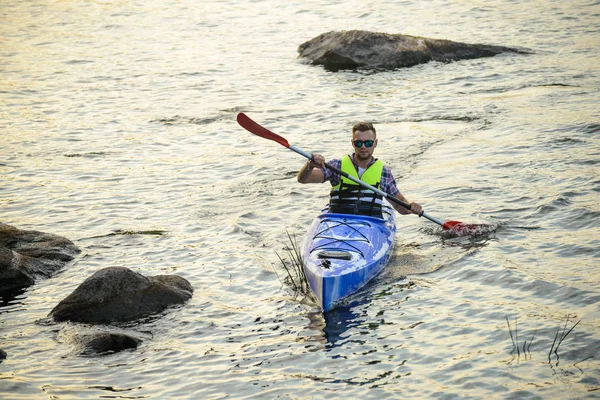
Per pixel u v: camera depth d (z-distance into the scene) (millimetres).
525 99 27594
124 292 13953
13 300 14625
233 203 19516
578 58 33656
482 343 12211
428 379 11328
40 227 18375
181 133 26062
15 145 25094
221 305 14102
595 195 18141
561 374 11211
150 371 11906
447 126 25219
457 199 18734
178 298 14219
